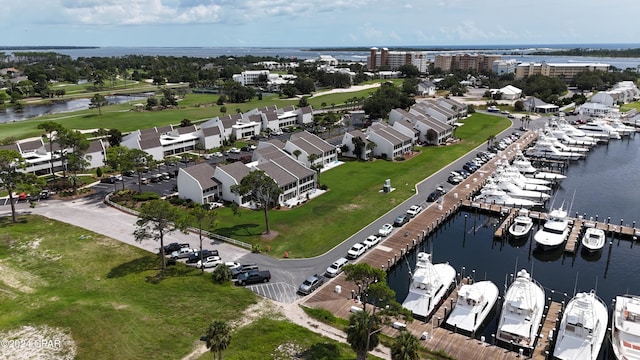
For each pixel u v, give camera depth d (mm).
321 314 66000
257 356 57094
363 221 102188
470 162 148875
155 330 62531
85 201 114625
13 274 78562
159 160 153125
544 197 120125
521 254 95125
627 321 64500
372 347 54531
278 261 82812
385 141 155000
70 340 60781
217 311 67000
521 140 183625
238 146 175125
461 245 98938
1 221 100812
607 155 172375
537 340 63250
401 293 77750
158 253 85938
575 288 81562
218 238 92062
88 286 74375
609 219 106562
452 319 66500
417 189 124750
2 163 97312
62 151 131250
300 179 118250
